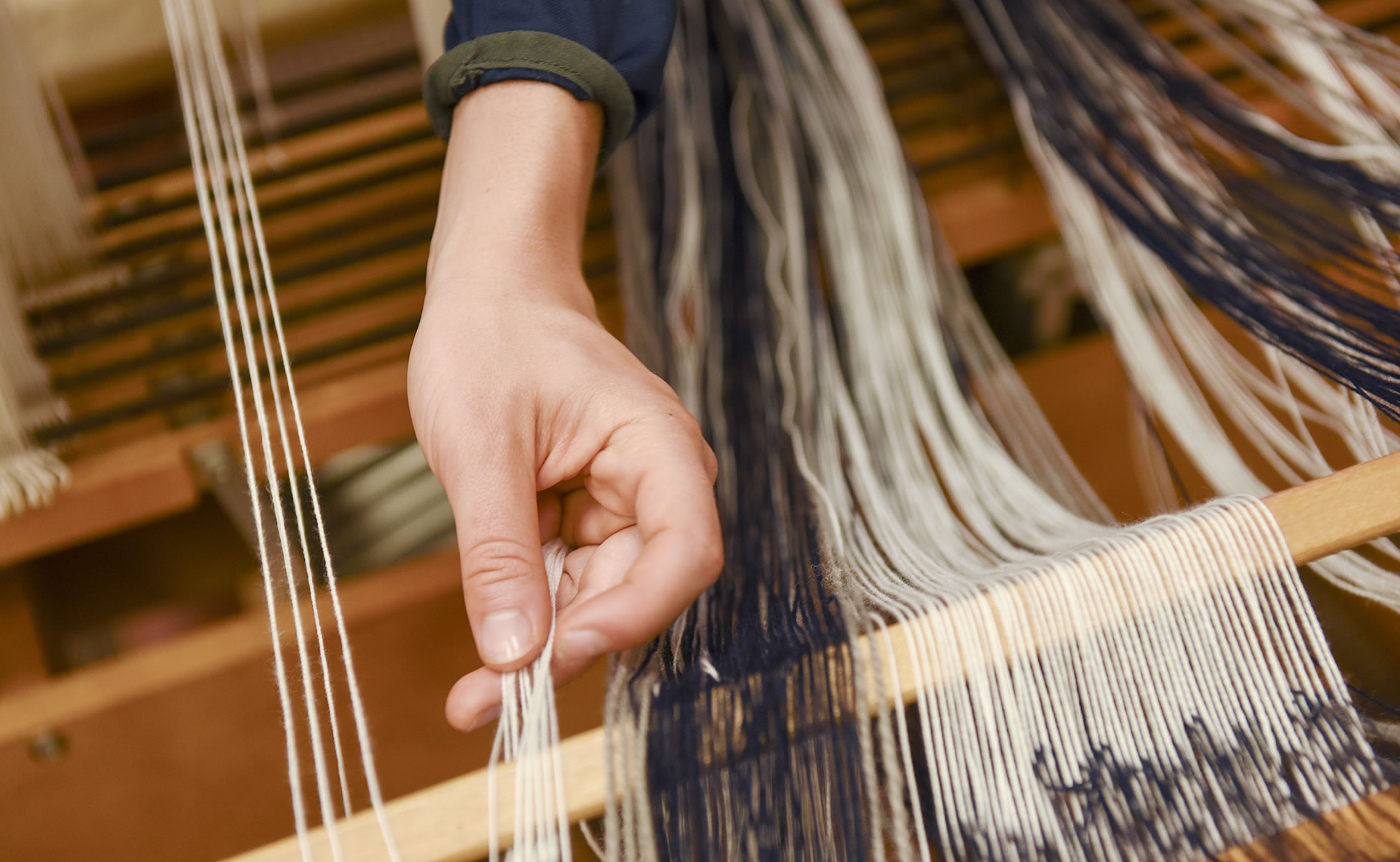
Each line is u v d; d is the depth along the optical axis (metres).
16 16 0.78
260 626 0.88
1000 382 0.85
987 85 0.95
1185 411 0.78
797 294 0.80
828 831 0.42
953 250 0.91
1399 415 0.58
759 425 0.72
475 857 0.41
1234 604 0.47
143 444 0.82
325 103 0.93
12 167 0.77
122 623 1.00
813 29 0.92
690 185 0.87
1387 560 0.66
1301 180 0.77
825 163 0.86
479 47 0.54
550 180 0.54
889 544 0.61
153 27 0.81
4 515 0.78
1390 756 0.46
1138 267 0.83
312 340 0.86
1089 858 0.43
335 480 0.98
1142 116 0.85
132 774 0.87
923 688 0.45
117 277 0.85
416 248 0.90
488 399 0.47
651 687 0.45
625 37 0.57
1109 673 0.46
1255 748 0.45
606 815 0.41
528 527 0.46
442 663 0.91
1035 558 0.53
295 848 0.42
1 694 0.89
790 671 0.45
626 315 0.84
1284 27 0.86
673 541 0.43
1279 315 0.67
